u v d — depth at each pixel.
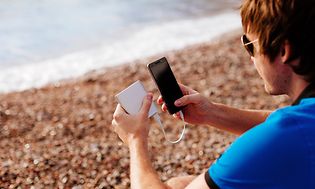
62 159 4.95
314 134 1.41
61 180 4.50
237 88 7.32
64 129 6.01
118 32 12.20
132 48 10.77
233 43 10.40
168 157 4.91
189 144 5.26
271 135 1.43
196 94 2.20
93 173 4.62
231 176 1.47
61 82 8.62
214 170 1.51
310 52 1.48
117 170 4.66
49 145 5.45
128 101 1.97
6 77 8.98
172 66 8.89
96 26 12.72
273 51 1.52
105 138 5.65
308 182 1.40
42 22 13.14
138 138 1.84
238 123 2.24
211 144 5.21
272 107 6.41
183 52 10.05
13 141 5.64
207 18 13.47
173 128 5.76
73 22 13.12
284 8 1.47
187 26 12.62
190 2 15.23
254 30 1.56
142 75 8.66
